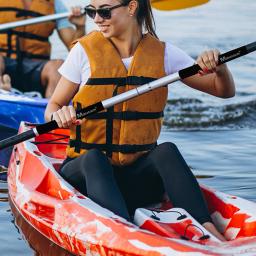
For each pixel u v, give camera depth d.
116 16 13.56
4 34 23.86
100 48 13.74
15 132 21.27
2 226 14.31
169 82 13.24
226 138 22.03
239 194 16.48
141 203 13.94
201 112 25.05
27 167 15.01
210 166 18.78
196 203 12.68
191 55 32.41
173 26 36.38
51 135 17.02
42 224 13.24
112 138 13.69
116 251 11.61
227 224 12.84
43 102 21.17
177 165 13.00
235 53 13.01
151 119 13.80
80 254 12.48
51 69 23.44
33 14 24.25
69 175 13.59
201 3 21.00
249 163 19.06
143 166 13.47
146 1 13.89
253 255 10.95
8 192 16.50
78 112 13.32
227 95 13.86
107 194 12.63
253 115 24.88
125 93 13.29
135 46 13.89
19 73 23.64
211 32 35.47
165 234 11.90
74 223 12.55
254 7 39.81
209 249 11.23
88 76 13.72
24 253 13.03
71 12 24.20
